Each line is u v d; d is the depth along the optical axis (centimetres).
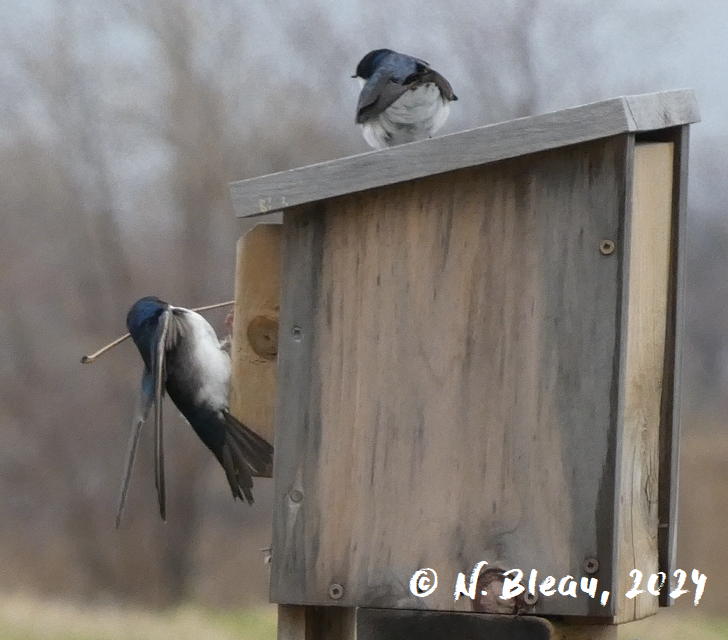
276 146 4050
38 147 4397
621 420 737
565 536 742
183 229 4216
